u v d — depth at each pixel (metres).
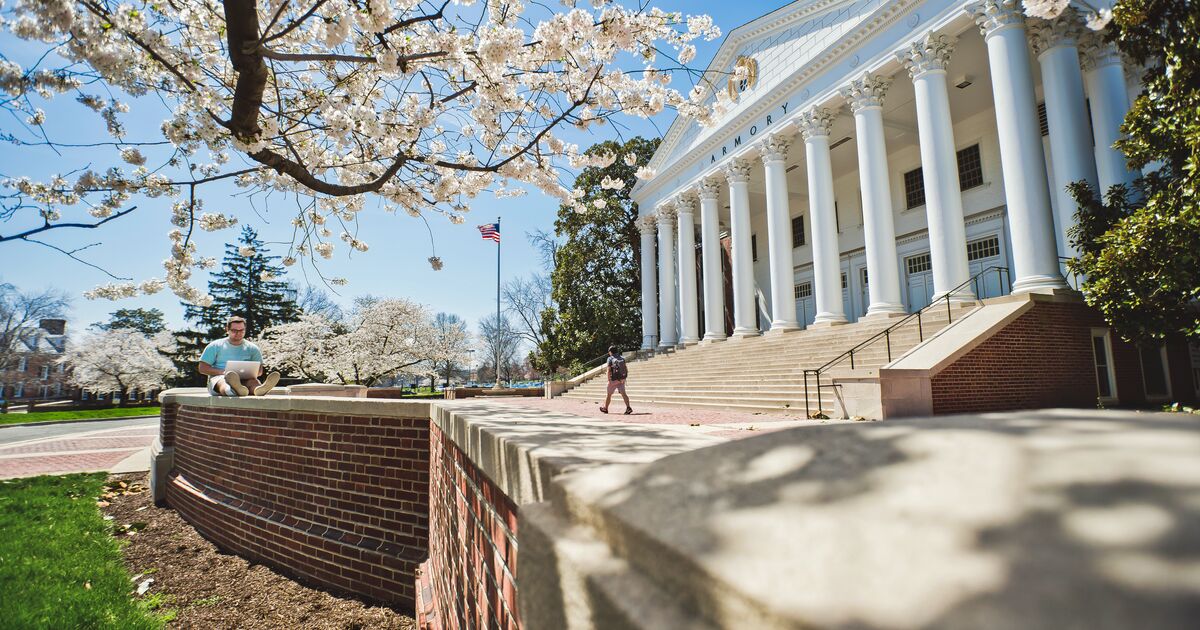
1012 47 12.38
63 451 15.90
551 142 6.86
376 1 4.13
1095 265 8.58
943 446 0.70
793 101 18.83
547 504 1.17
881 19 15.43
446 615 3.39
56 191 5.10
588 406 18.05
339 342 40.09
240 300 48.59
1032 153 11.91
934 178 13.73
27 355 62.38
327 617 4.70
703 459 0.96
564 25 5.16
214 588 5.50
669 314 26.98
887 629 0.39
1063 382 10.61
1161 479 0.48
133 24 4.45
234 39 3.53
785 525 0.61
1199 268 7.24
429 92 5.45
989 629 0.35
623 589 0.70
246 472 6.75
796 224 26.06
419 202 6.49
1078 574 0.37
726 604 0.54
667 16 5.34
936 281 13.51
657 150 27.98
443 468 3.63
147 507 8.96
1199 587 0.32
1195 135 6.64
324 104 5.12
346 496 5.35
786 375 14.73
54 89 4.17
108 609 4.90
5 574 5.54
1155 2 7.12
